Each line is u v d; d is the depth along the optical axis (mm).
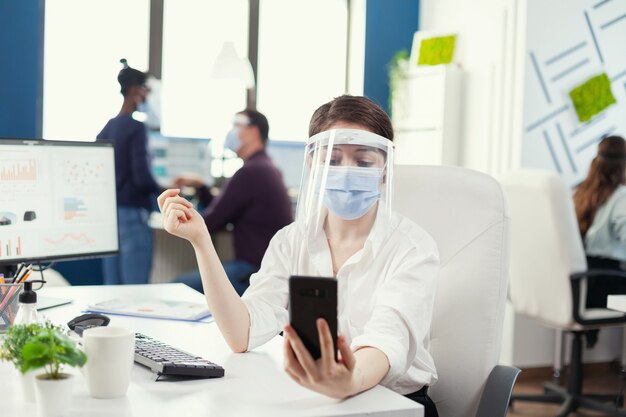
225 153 5195
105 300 2031
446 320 1678
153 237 4867
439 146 4637
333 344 1062
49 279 2764
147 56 4977
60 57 4703
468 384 1645
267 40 5324
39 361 1043
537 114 4238
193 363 1306
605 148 3711
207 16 5133
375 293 1509
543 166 4262
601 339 4402
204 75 5133
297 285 1062
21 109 4500
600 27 4383
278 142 5410
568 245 3344
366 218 1537
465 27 4684
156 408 1118
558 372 4074
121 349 1158
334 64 5484
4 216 1898
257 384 1268
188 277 4188
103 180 2125
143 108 4734
